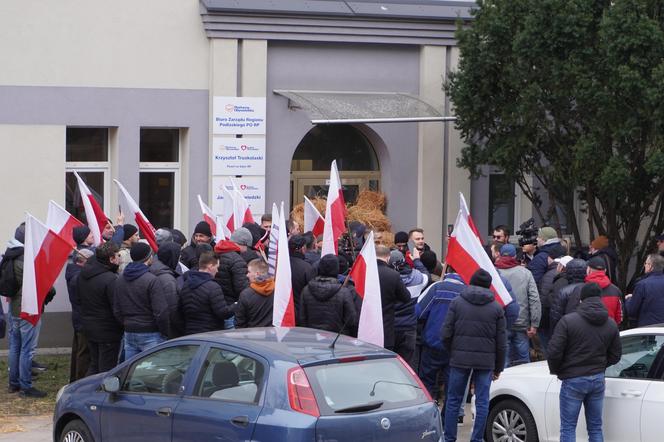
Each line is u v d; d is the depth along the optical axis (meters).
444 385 13.58
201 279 12.61
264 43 19.67
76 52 18.72
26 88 18.42
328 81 20.28
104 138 19.55
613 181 16.41
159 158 19.94
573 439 10.95
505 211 21.42
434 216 20.78
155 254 15.22
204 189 19.59
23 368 14.81
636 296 13.89
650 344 11.07
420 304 12.83
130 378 9.99
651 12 16.55
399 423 8.84
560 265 15.12
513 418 11.98
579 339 10.84
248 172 19.67
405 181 20.83
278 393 8.58
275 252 13.67
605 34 16.06
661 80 15.53
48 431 13.17
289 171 20.11
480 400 11.72
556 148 18.14
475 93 18.58
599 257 13.84
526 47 17.11
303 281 13.68
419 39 20.52
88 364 14.54
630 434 10.88
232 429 8.73
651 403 10.73
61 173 18.69
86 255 14.25
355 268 12.42
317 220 16.83
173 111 19.33
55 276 13.81
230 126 19.52
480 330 11.62
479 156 19.23
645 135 16.53
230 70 19.50
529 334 14.52
